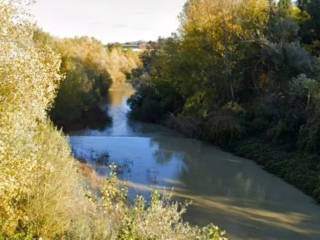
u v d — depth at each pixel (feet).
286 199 71.97
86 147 112.06
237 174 87.71
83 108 171.42
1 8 27.99
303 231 58.49
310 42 143.33
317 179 77.05
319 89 97.19
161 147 114.52
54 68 33.55
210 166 94.17
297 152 93.40
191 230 34.42
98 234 31.04
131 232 30.35
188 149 112.78
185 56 145.07
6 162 26.91
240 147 109.29
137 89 202.90
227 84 135.85
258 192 75.46
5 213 28.89
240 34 133.28
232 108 122.62
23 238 28.91
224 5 136.87
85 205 36.86
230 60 134.92
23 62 28.35
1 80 27.58
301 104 103.81
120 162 94.17
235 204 68.64
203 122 130.31
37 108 30.01
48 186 32.32
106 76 293.84
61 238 30.53
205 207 66.54
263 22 134.10
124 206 40.22
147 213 32.55
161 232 30.86
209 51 139.23
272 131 105.29
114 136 132.26
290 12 148.36
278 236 56.39
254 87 131.75
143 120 171.12
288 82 112.16
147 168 90.27
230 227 58.75
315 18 142.72
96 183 57.47
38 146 33.22
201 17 139.13
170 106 168.96
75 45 303.48
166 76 158.61
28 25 30.17
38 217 30.71
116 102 244.42
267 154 98.07
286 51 120.26
